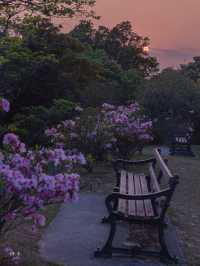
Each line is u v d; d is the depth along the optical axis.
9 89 21.11
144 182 7.61
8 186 3.88
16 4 17.91
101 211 7.28
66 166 4.55
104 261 5.13
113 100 25.80
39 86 22.08
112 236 5.29
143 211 5.58
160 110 22.55
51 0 18.00
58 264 4.93
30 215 4.13
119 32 47.28
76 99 23.59
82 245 5.63
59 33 22.98
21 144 4.45
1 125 19.52
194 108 22.61
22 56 20.55
